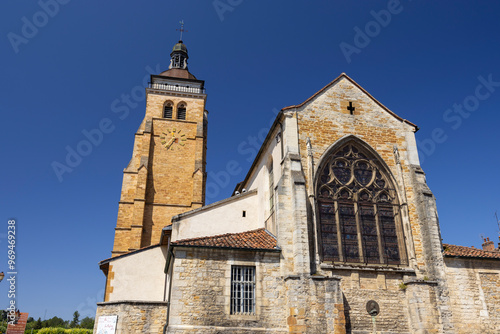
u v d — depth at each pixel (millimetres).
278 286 20375
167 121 52906
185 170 50594
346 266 21625
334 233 22641
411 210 23984
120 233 46406
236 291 20094
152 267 27422
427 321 20469
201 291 19547
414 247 22953
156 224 47094
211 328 18875
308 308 19266
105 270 29078
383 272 21953
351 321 20609
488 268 23359
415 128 26281
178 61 62719
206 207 27062
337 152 24781
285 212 21906
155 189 48844
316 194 23172
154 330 20484
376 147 25281
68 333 58625
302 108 25047
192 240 21062
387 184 24719
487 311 22234
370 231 23203
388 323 20938
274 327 19484
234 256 20641
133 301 20766
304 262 20281
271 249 20891
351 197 23781
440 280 21734
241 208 27828
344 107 25812
